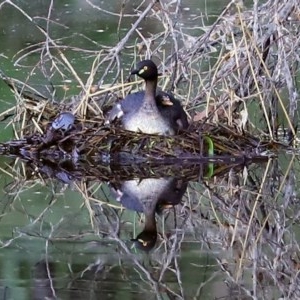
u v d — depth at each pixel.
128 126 13.32
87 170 13.34
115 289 8.02
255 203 11.67
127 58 18.61
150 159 13.24
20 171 13.20
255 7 13.12
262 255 9.40
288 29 14.06
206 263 8.97
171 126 13.29
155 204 11.56
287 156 13.62
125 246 9.59
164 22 15.00
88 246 9.58
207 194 12.05
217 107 13.67
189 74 14.66
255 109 14.89
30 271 8.60
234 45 13.41
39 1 23.27
